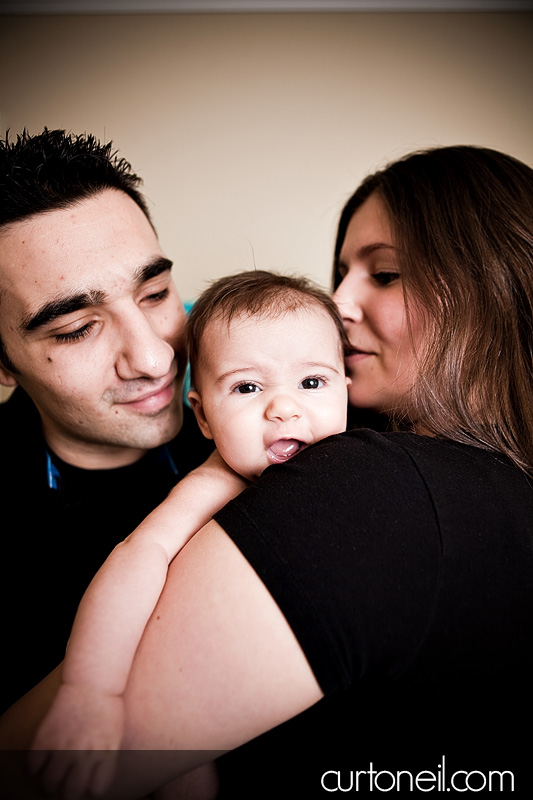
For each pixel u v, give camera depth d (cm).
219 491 85
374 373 101
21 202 90
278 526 58
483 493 65
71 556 100
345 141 194
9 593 99
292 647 52
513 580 60
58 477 113
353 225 106
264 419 86
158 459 116
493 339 85
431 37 186
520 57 186
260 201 198
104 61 186
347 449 66
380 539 57
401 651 55
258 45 188
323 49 188
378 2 182
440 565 57
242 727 53
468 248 88
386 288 99
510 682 60
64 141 100
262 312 91
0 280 94
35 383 103
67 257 91
